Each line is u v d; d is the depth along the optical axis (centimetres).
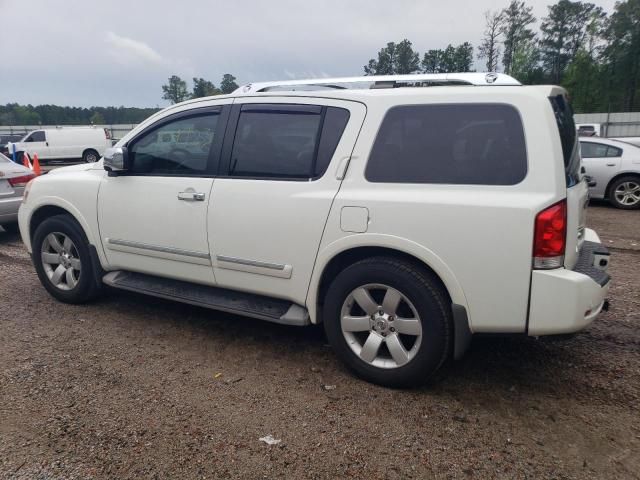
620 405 307
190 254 389
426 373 311
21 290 525
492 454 263
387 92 321
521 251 275
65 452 264
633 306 468
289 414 299
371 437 278
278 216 342
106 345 394
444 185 295
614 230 821
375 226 308
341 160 325
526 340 397
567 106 326
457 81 333
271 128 357
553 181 272
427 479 246
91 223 442
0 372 348
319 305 348
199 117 391
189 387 330
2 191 714
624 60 5722
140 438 276
